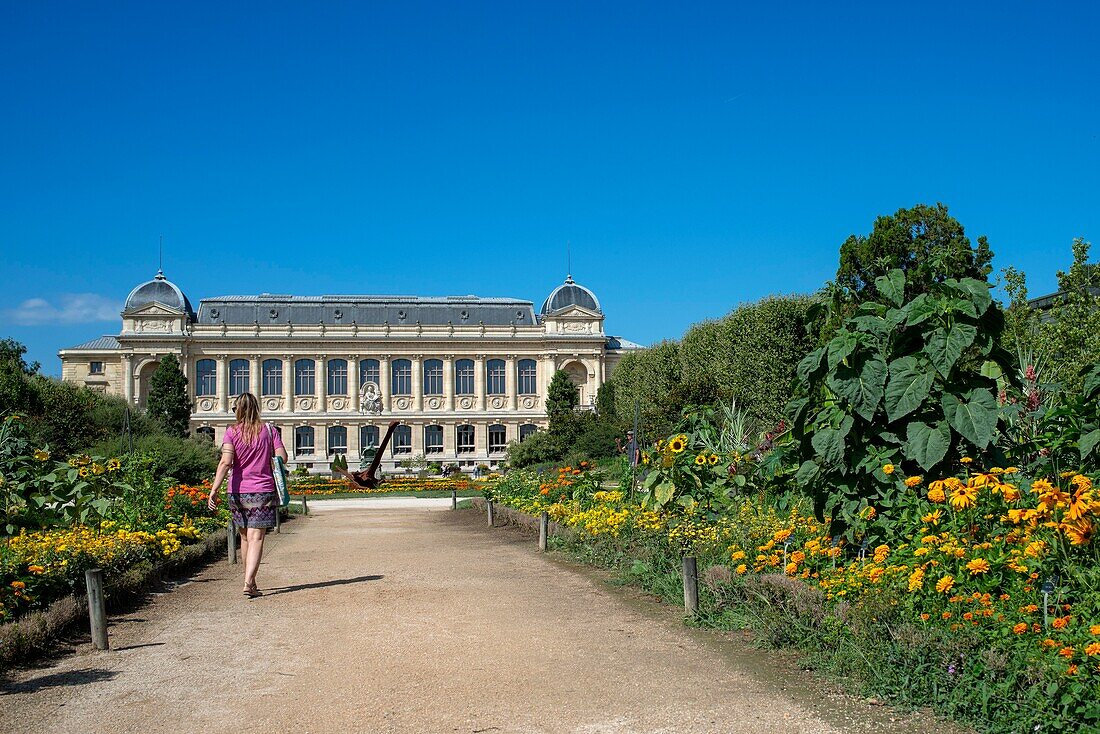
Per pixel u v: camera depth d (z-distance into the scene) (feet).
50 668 28.40
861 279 127.75
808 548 32.53
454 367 352.28
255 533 41.75
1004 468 30.14
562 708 23.30
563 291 364.79
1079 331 72.54
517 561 52.95
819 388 33.50
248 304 352.08
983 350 30.17
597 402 279.28
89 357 350.23
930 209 125.39
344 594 41.24
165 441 136.26
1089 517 23.48
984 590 24.36
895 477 30.63
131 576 41.60
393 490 186.39
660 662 27.66
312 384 344.28
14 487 49.60
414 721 22.48
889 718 21.95
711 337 177.17
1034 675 20.65
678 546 43.06
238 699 24.64
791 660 27.35
